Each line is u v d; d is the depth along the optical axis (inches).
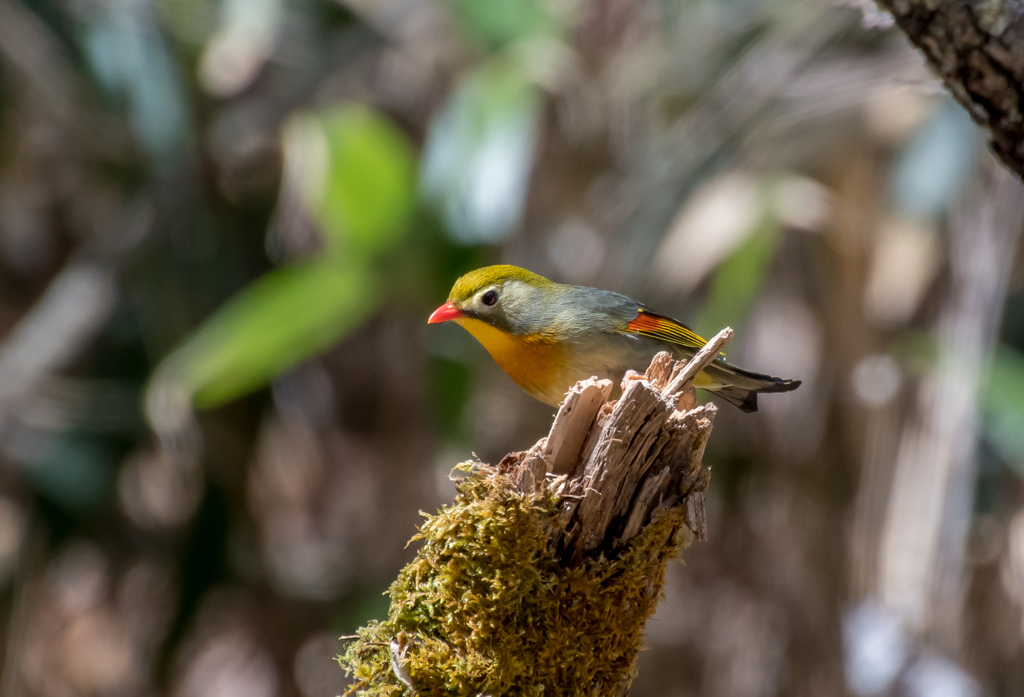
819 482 458.0
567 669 173.8
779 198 400.5
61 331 461.4
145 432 463.8
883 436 398.3
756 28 428.5
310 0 505.0
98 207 530.6
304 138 406.9
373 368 527.8
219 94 486.9
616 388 272.7
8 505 510.3
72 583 588.4
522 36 432.1
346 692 179.0
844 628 447.5
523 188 392.8
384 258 391.5
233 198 492.7
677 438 173.8
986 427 393.1
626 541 176.9
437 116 461.1
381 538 525.0
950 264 398.0
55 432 458.0
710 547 508.7
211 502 494.3
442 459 437.7
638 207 419.8
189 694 637.3
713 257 391.9
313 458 561.9
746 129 414.3
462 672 170.1
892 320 411.5
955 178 381.4
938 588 367.6
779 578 484.7
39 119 490.6
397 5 501.0
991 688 392.2
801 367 450.0
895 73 390.0
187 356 385.1
